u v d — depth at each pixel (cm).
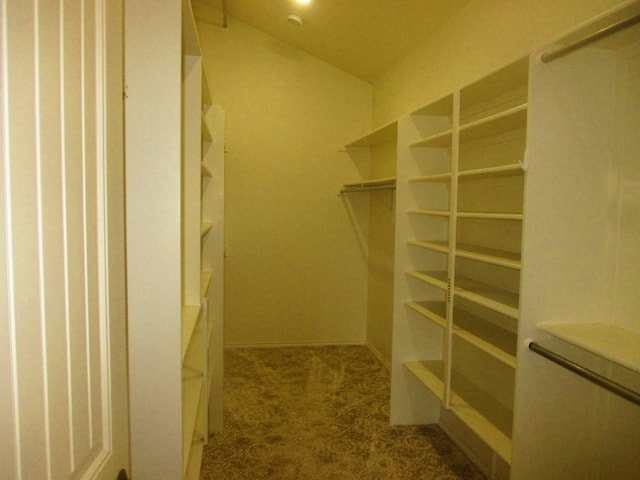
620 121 166
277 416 307
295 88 447
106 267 81
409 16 307
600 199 171
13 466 56
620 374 166
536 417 172
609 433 170
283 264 457
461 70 278
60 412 67
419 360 296
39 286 61
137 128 129
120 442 90
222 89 437
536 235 168
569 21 188
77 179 71
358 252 468
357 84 455
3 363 54
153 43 129
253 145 445
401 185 284
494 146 243
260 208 450
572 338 152
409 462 254
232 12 421
